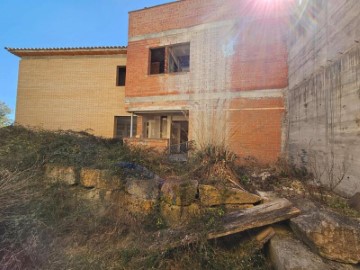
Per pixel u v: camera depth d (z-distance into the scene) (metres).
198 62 9.55
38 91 12.89
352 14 3.57
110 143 6.94
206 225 3.14
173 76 10.05
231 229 2.94
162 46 10.42
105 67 12.40
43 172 5.02
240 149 8.37
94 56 12.52
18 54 12.86
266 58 8.30
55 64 12.81
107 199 4.51
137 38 10.95
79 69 12.62
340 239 2.28
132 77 10.95
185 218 3.59
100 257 3.07
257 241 2.93
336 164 4.08
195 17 9.72
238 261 2.80
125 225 3.95
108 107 12.27
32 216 3.28
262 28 8.41
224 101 8.91
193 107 9.55
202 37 9.53
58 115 12.65
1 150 5.26
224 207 3.64
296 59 6.71
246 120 8.49
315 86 5.12
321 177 4.74
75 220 3.99
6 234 2.89
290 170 5.89
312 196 3.85
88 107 12.44
